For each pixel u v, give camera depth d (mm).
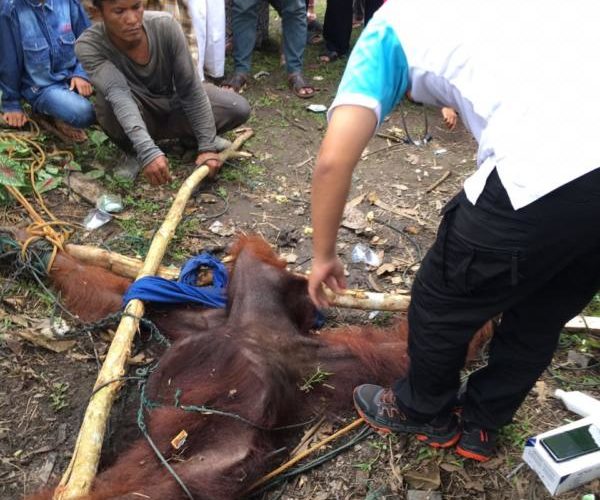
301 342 2656
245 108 4293
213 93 4188
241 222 3695
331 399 2541
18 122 4172
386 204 3945
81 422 2422
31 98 4133
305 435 2406
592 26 1467
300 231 3645
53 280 3039
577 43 1455
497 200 1565
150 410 2381
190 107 3934
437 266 1780
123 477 2039
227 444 2156
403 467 2277
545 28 1468
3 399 2490
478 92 1504
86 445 2090
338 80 5785
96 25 3725
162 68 3855
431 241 3611
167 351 2561
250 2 5082
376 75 1529
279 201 3926
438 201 4000
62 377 2604
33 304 2965
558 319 1914
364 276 3301
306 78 5789
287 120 4969
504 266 1611
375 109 1539
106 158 4113
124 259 3092
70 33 4160
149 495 1900
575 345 2836
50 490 2035
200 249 3422
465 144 4766
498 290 1704
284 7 5207
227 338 2555
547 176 1455
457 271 1708
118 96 3637
